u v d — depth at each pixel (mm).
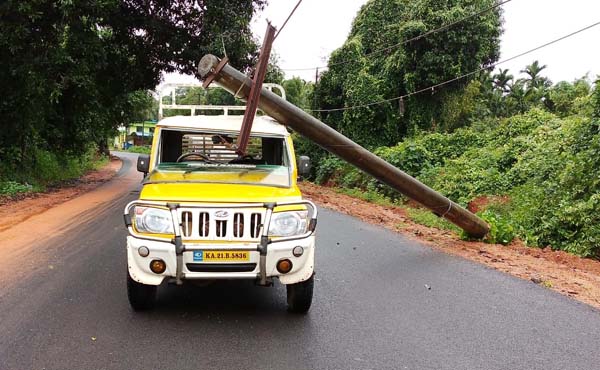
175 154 6488
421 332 4887
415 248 9078
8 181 16375
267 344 4438
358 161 8125
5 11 13477
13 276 6309
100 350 4191
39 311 5074
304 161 5934
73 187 19047
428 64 25047
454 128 29047
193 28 18266
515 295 6270
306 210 4898
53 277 6301
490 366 4184
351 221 12414
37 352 4125
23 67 14648
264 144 6566
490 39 25734
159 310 5180
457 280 6887
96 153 40625
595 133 12711
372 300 5832
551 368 4191
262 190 5074
